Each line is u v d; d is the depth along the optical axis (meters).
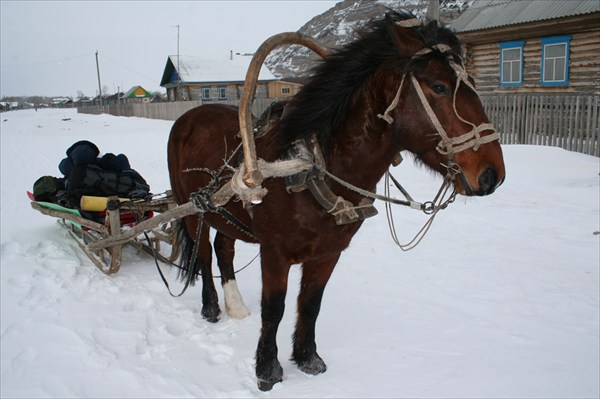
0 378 3.62
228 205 3.96
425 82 2.84
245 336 4.43
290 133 3.30
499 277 5.57
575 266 5.81
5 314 4.61
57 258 6.15
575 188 9.59
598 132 12.60
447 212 8.17
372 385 3.68
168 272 5.96
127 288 5.38
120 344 4.17
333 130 3.25
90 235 6.08
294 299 5.40
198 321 4.75
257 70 3.03
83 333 4.29
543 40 17.28
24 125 38.78
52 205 5.96
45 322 4.46
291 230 3.34
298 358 3.92
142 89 90.50
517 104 15.12
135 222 5.98
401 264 6.07
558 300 4.98
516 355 4.02
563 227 7.24
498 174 2.73
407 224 7.61
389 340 4.30
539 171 10.94
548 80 17.45
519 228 7.26
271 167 3.07
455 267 5.91
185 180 4.60
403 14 3.19
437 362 3.94
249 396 3.56
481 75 20.16
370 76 3.12
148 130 29.75
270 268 3.51
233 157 3.89
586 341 4.21
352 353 4.13
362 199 3.33
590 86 16.06
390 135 3.11
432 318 4.67
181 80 44.16
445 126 2.79
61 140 24.36
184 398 3.49
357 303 5.04
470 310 4.82
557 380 3.67
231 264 4.91
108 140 22.84
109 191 6.04
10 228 7.79
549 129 14.12
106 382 3.63
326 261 3.67
